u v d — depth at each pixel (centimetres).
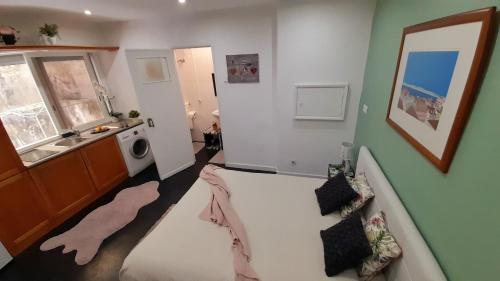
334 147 324
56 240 254
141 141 402
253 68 324
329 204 192
